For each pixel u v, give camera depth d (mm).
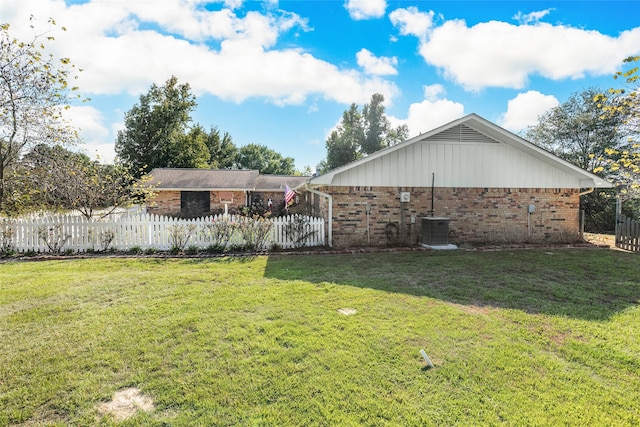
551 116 21859
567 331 3992
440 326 4105
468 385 2898
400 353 3432
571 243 11336
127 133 35469
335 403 2646
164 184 21250
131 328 4008
